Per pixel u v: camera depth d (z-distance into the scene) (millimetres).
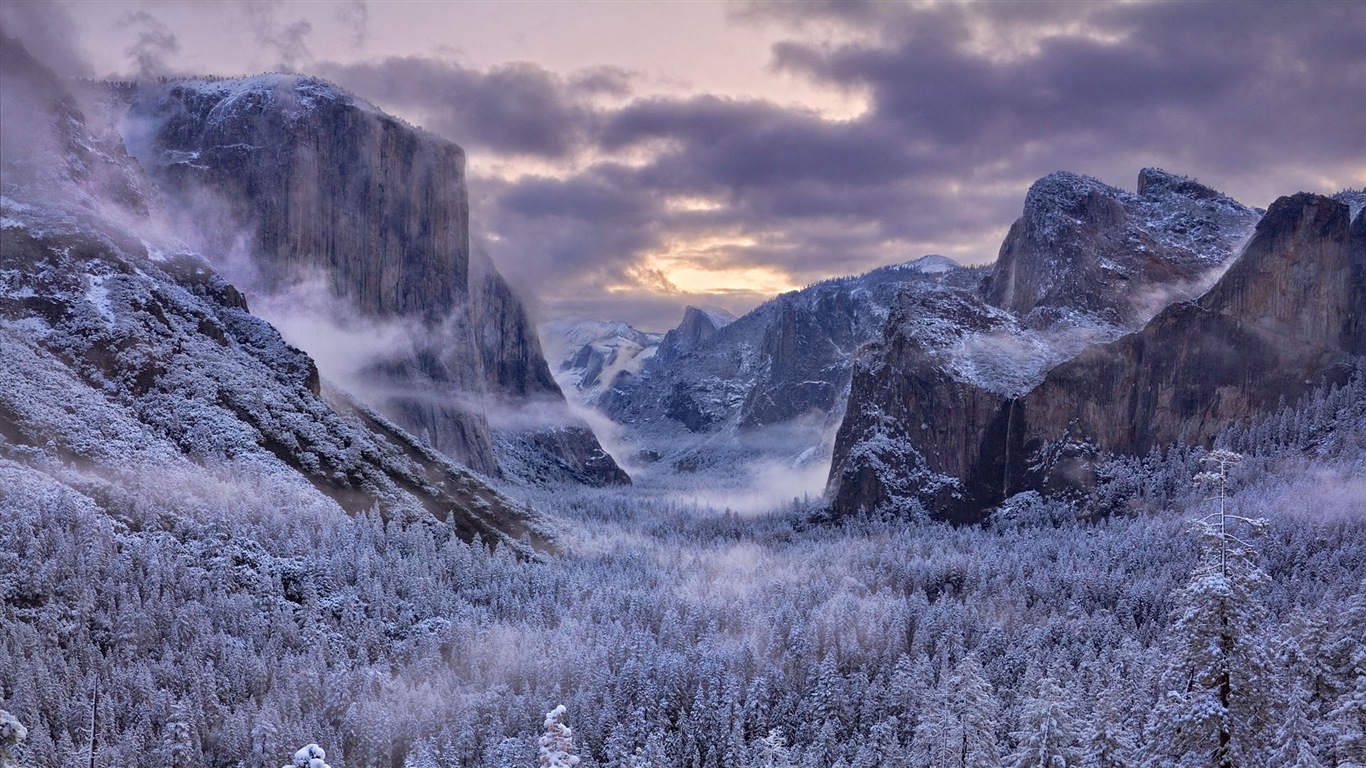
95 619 163750
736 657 187750
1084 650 188000
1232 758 43719
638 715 165875
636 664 177625
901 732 161000
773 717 171875
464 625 192125
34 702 138625
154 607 168250
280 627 179750
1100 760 60188
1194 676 44656
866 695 173000
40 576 163625
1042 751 61031
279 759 144125
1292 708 50281
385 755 152250
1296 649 61812
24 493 182875
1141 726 101125
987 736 73875
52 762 129750
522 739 154500
